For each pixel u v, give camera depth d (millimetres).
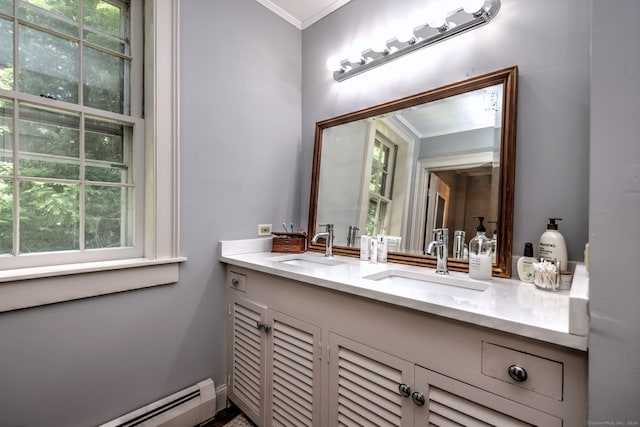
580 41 1006
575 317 570
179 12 1388
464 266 1190
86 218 1220
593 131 562
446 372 771
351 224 1654
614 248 538
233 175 1618
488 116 1187
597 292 551
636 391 514
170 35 1362
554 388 618
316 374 1099
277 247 1704
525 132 1110
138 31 1354
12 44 1057
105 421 1185
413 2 1417
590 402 554
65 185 1168
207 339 1518
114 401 1209
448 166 1291
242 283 1468
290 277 1156
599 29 562
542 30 1077
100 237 1257
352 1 1688
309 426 1120
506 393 679
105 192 1271
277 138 1851
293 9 1837
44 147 1123
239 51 1642
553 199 1053
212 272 1535
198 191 1470
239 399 1479
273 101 1823
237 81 1633
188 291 1439
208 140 1506
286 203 1909
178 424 1328
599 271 550
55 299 1048
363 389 954
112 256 1265
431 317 798
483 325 684
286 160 1906
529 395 648
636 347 515
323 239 1779
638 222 517
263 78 1767
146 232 1346
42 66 1118
